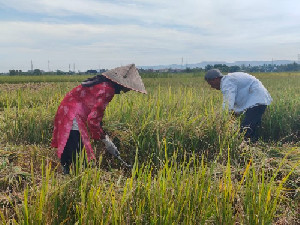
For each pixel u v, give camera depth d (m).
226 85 6.43
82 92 4.17
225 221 2.98
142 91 4.08
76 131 4.12
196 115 5.68
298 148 5.21
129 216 2.89
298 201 3.73
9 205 3.24
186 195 3.00
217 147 5.14
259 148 5.51
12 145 5.20
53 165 4.56
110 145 4.33
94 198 2.85
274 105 7.70
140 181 3.14
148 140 5.10
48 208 2.84
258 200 3.04
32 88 17.39
